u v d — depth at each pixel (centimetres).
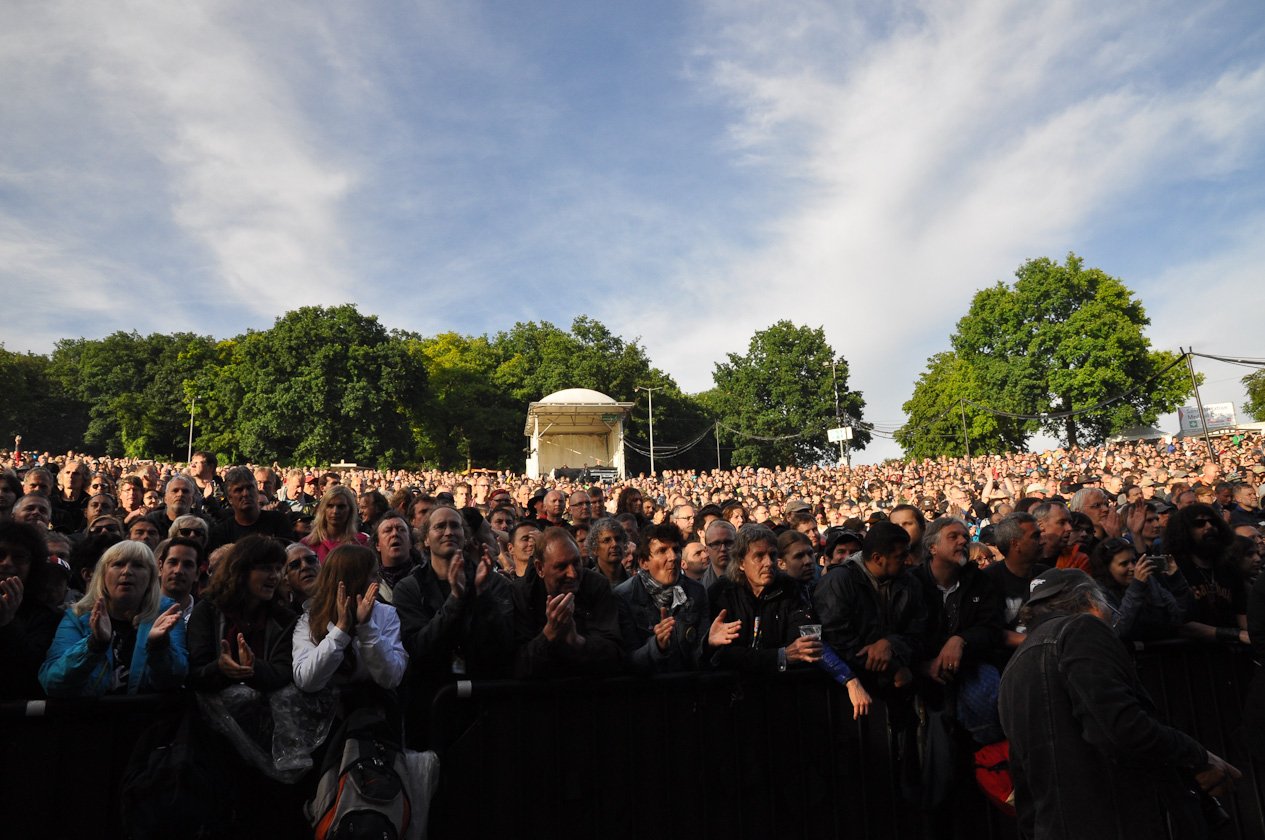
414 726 430
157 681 362
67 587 446
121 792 347
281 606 422
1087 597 368
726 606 505
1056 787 341
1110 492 1342
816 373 7706
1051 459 3541
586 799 432
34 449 7738
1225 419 6588
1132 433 5934
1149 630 524
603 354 7975
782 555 570
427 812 379
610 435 6181
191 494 708
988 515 1270
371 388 5934
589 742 438
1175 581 551
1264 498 982
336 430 5838
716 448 7619
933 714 476
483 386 7506
